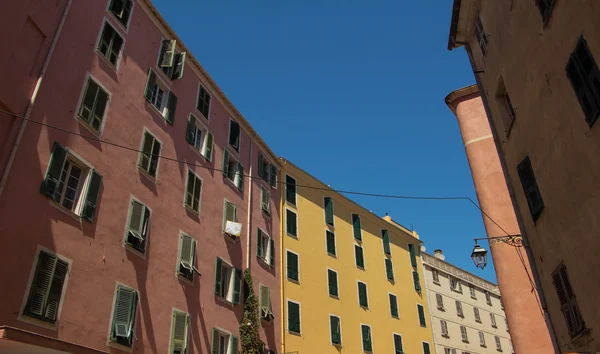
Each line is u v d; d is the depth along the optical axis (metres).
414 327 36.16
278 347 24.14
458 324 41.44
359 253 34.19
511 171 14.42
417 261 40.88
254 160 27.59
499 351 44.59
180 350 17.05
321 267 30.02
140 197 17.30
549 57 11.30
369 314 32.19
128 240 16.09
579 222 10.51
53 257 13.05
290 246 28.31
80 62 15.87
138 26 19.69
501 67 14.39
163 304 17.05
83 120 15.39
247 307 22.16
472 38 17.00
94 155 15.56
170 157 19.70
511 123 13.84
